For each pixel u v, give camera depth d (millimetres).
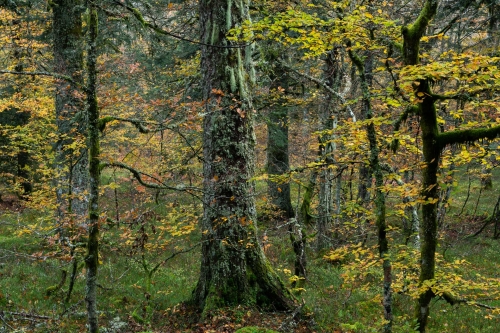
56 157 12133
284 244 15781
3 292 9391
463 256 15570
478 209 21562
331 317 9148
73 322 8039
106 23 11500
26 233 14258
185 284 11656
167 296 10383
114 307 9367
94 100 5480
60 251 6203
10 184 21500
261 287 8633
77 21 11469
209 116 8477
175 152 13320
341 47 11344
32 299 9273
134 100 5754
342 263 13805
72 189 10867
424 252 7309
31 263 12172
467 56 5855
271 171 17938
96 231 5480
